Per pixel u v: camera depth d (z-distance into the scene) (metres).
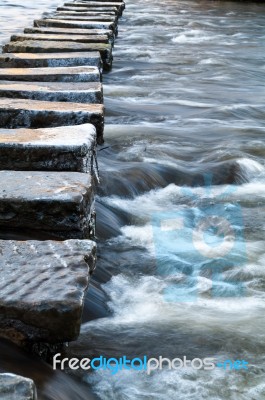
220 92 11.77
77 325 3.40
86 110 6.72
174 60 14.91
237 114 10.16
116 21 18.62
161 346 3.94
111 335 4.03
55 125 6.60
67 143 5.20
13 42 11.72
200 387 3.59
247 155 7.94
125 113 9.91
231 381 3.64
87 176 4.81
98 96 7.46
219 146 8.24
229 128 9.24
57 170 5.22
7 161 5.20
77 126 5.82
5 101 6.97
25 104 6.84
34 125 6.57
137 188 6.68
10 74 8.48
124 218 6.05
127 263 5.09
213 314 4.35
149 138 8.41
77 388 3.46
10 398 2.59
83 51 11.67
